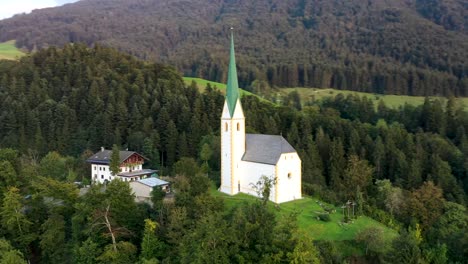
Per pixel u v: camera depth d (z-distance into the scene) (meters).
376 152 117.19
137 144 117.25
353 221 73.88
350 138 124.25
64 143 123.75
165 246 58.75
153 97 137.25
